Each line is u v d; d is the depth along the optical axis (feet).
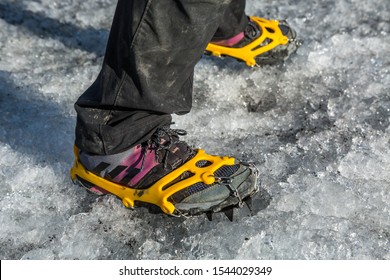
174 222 6.00
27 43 8.87
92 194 6.28
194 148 6.68
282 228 5.80
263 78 8.12
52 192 6.27
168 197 5.71
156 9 5.11
